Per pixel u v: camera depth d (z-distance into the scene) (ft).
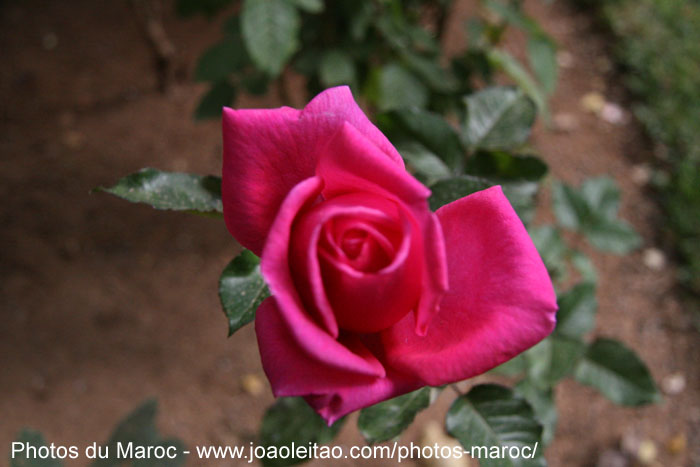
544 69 2.20
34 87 3.52
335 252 0.89
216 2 2.56
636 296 3.17
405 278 0.89
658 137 3.69
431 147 1.32
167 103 3.51
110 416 2.58
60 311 2.82
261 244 0.98
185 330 2.84
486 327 0.93
